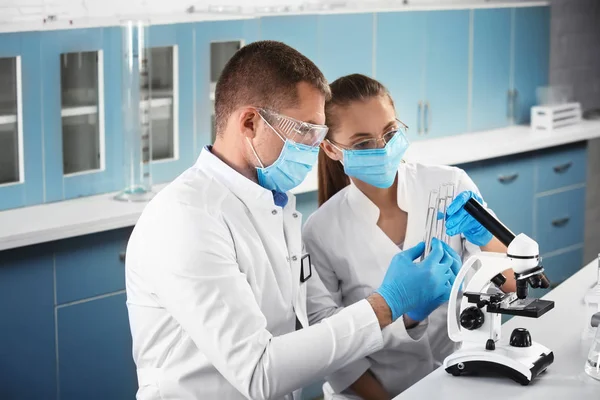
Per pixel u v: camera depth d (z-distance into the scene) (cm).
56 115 369
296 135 206
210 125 418
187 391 204
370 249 252
